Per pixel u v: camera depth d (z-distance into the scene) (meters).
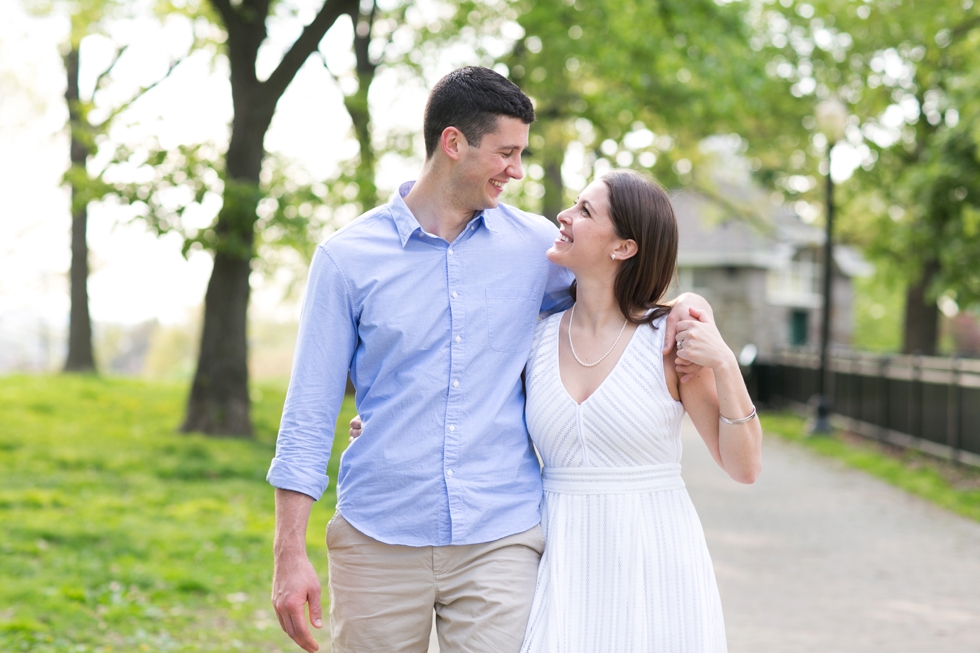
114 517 6.81
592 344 2.31
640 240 2.26
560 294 2.49
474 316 2.25
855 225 23.23
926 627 4.76
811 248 32.28
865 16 18.72
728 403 2.16
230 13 10.39
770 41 18.95
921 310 21.36
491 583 2.19
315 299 2.24
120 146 9.35
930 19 18.02
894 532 7.09
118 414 12.48
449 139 2.21
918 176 16.33
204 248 9.59
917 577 5.76
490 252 2.30
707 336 2.17
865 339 45.56
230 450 9.95
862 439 12.64
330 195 10.54
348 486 2.26
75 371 18.83
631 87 13.58
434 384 2.21
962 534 7.02
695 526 2.30
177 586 5.20
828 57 19.22
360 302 2.24
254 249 10.50
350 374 2.35
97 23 14.42
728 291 31.91
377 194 10.83
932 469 9.82
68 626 4.46
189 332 51.94
